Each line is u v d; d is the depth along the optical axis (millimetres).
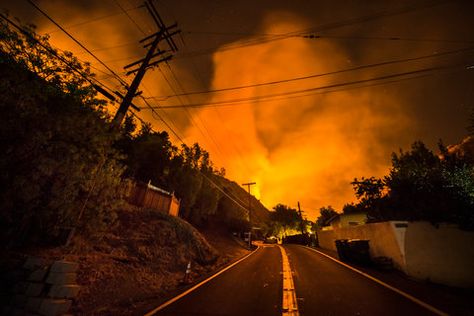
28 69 6887
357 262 12758
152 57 12055
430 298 6965
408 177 12219
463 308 6090
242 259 17938
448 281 8711
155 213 16000
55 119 6949
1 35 6180
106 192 9273
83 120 7703
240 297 7328
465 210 9023
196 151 28641
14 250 6934
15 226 7020
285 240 49469
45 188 7348
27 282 5305
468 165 10445
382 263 10945
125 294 7242
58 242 8078
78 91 7520
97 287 7117
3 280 5449
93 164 8438
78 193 8773
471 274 8383
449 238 9273
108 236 11156
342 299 6949
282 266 13383
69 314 5340
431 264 9359
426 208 9875
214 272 11977
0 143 6043
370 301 6727
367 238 14047
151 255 11398
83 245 8953
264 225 72750
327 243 25141
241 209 44844
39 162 6562
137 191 17422
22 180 6230
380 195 15219
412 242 10227
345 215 33375
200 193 29859
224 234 32344
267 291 8023
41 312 4961
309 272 11266
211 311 6031
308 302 6723
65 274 5434
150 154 22531
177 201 22469
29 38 6688
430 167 12398
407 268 10023
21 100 6105
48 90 6926
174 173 25594
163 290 8398
